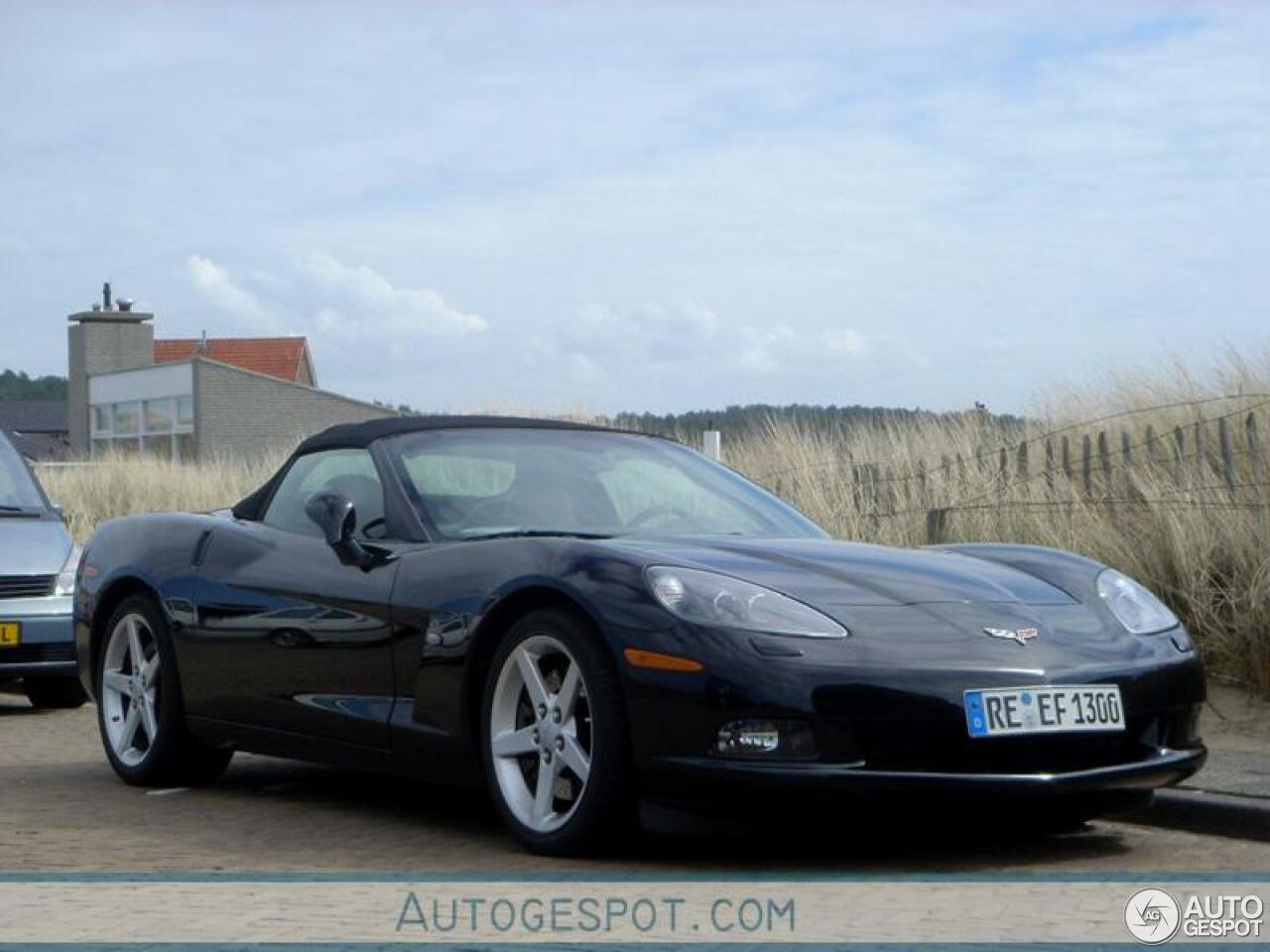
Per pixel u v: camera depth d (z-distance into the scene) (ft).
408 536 17.57
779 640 14.53
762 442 40.70
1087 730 14.96
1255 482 27.12
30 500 31.55
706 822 15.67
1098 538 27.58
